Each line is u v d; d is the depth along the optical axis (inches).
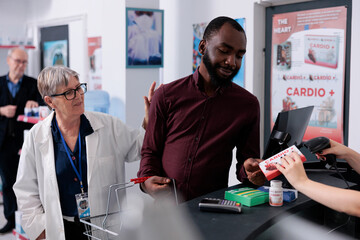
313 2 131.1
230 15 149.3
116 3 161.8
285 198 61.4
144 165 75.8
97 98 171.0
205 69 72.5
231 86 75.3
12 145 172.4
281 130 70.4
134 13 158.6
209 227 51.1
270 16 143.9
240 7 145.6
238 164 77.7
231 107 74.2
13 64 178.7
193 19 161.9
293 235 63.6
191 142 74.4
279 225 61.5
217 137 74.0
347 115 125.9
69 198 80.3
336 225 68.7
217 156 74.8
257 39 144.6
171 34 171.9
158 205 63.6
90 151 80.5
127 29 157.5
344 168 79.4
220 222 52.7
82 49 208.8
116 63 164.9
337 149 66.4
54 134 80.1
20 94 178.1
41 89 77.7
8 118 173.8
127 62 159.0
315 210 67.0
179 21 167.8
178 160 74.8
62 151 80.3
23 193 81.8
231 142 75.9
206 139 74.3
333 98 128.6
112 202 81.6
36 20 249.8
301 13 134.6
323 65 130.3
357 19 117.8
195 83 74.1
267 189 64.9
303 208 61.5
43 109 149.6
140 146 86.4
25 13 258.7
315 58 132.2
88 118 82.4
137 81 163.6
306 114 71.4
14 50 180.7
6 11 249.4
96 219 74.2
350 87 121.8
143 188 71.3
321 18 129.4
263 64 148.1
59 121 80.6
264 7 145.0
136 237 53.8
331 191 52.4
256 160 65.8
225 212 56.2
